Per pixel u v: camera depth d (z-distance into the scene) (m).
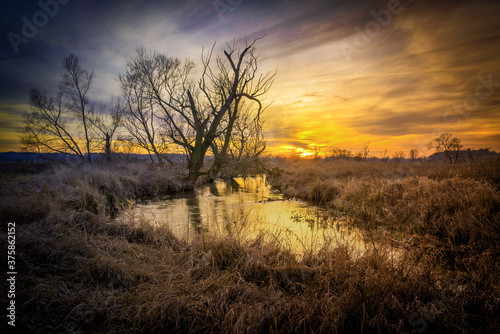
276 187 17.83
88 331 2.79
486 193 7.26
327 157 50.25
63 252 4.15
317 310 3.21
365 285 3.45
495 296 3.46
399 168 19.08
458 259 5.03
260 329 2.96
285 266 4.21
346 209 9.61
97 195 9.31
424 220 6.93
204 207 10.56
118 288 3.59
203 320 3.04
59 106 21.81
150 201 11.96
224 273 4.14
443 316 3.11
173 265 4.27
